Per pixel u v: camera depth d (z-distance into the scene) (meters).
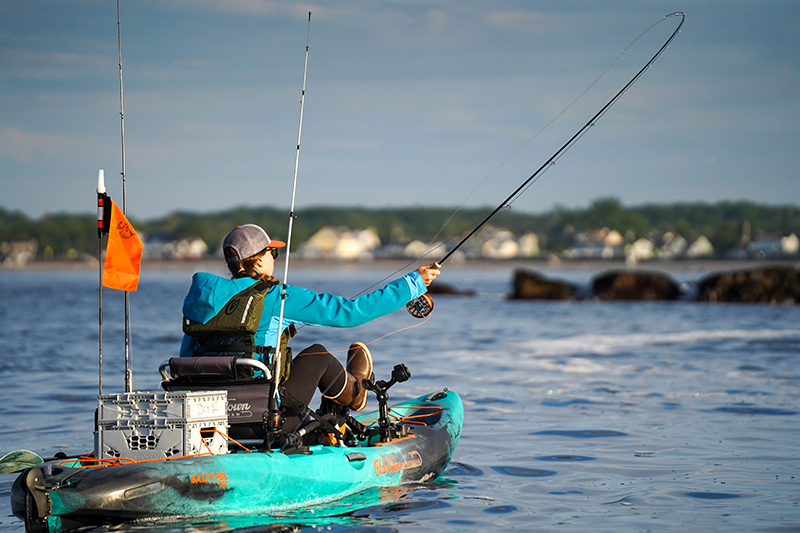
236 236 16.83
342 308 16.50
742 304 113.38
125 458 15.45
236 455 15.77
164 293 165.00
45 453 24.09
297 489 16.47
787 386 37.91
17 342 59.69
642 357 50.88
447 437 21.55
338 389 18.08
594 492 19.70
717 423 29.14
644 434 27.27
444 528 16.42
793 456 23.73
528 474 21.64
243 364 15.73
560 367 46.25
